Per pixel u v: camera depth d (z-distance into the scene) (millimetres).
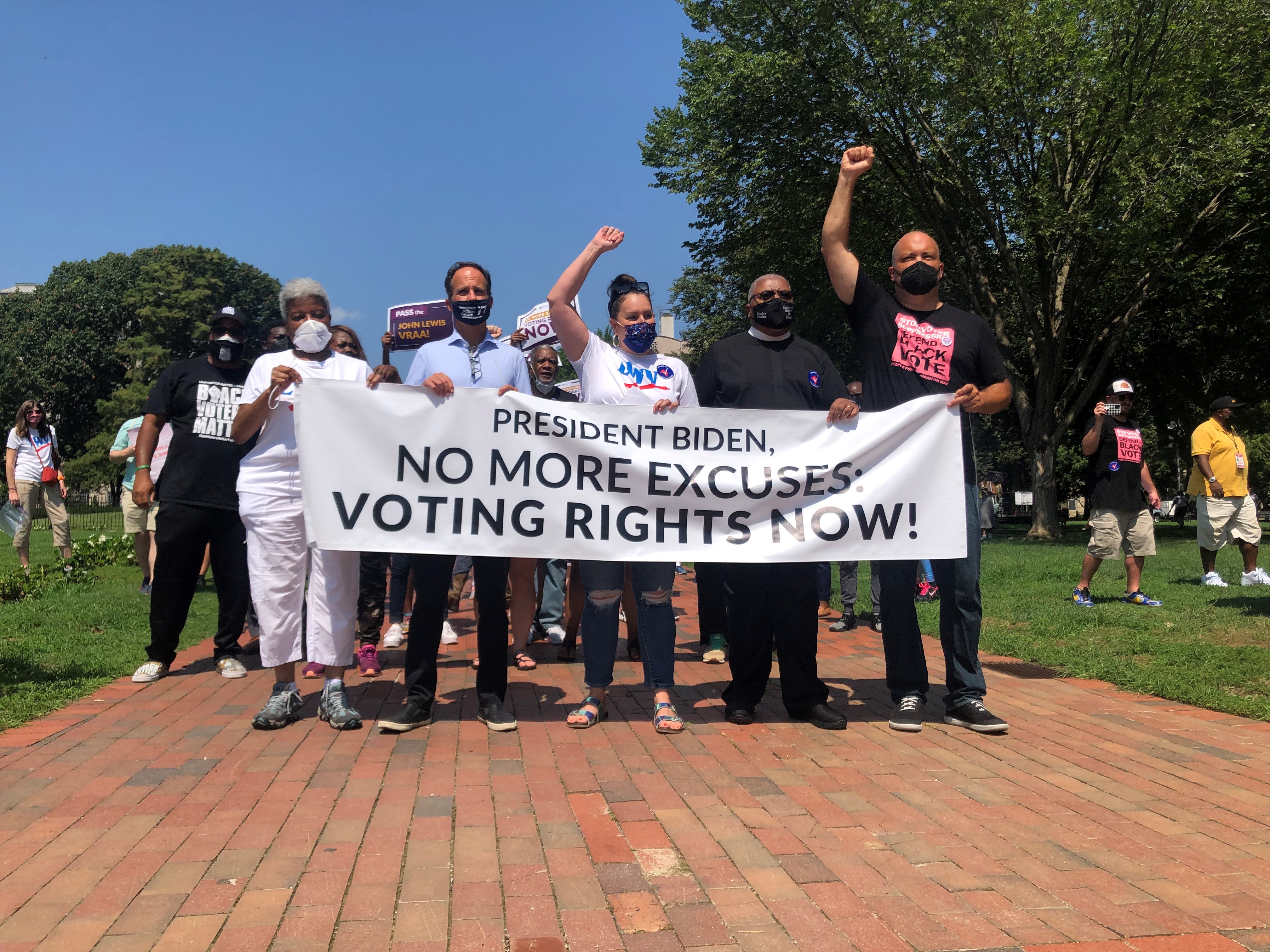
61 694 4824
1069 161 20312
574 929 2344
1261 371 26359
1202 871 2713
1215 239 21656
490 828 3008
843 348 27234
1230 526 9422
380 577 5609
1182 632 6520
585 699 4715
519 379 4684
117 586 9961
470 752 3885
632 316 4566
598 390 4516
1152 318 25062
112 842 2867
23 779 3463
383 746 3961
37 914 2396
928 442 4473
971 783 3512
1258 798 3336
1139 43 18766
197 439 5402
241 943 2262
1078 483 44469
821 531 4410
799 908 2467
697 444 4449
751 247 24531
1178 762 3775
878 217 22609
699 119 21078
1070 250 20859
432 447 4301
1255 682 5004
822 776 3586
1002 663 5867
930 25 19453
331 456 4215
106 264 59406
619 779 3531
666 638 4332
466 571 6984
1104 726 4336
